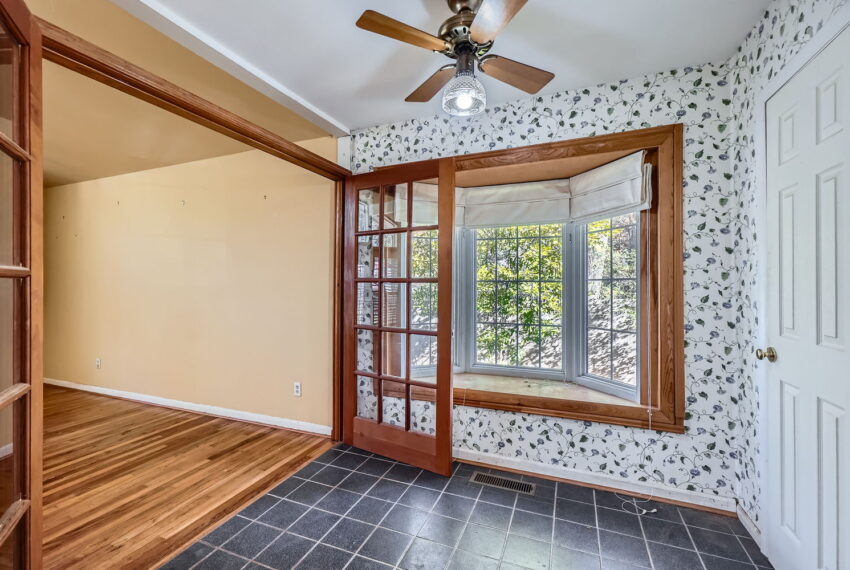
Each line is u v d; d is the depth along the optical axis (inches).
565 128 95.0
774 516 65.3
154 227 154.9
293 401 130.3
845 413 48.8
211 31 72.1
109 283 165.2
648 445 87.9
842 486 49.6
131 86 58.7
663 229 85.7
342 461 106.1
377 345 112.9
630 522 78.2
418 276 105.5
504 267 125.3
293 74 87.6
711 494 82.8
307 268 128.4
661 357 86.1
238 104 103.6
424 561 67.4
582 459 93.8
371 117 110.8
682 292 84.3
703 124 83.1
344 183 119.4
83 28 72.8
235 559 67.9
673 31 72.0
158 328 154.3
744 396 77.0
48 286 183.0
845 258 48.6
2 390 40.6
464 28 60.0
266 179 134.9
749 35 72.5
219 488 92.0
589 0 63.6
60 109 104.7
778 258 63.7
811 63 54.3
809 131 55.1
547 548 70.6
